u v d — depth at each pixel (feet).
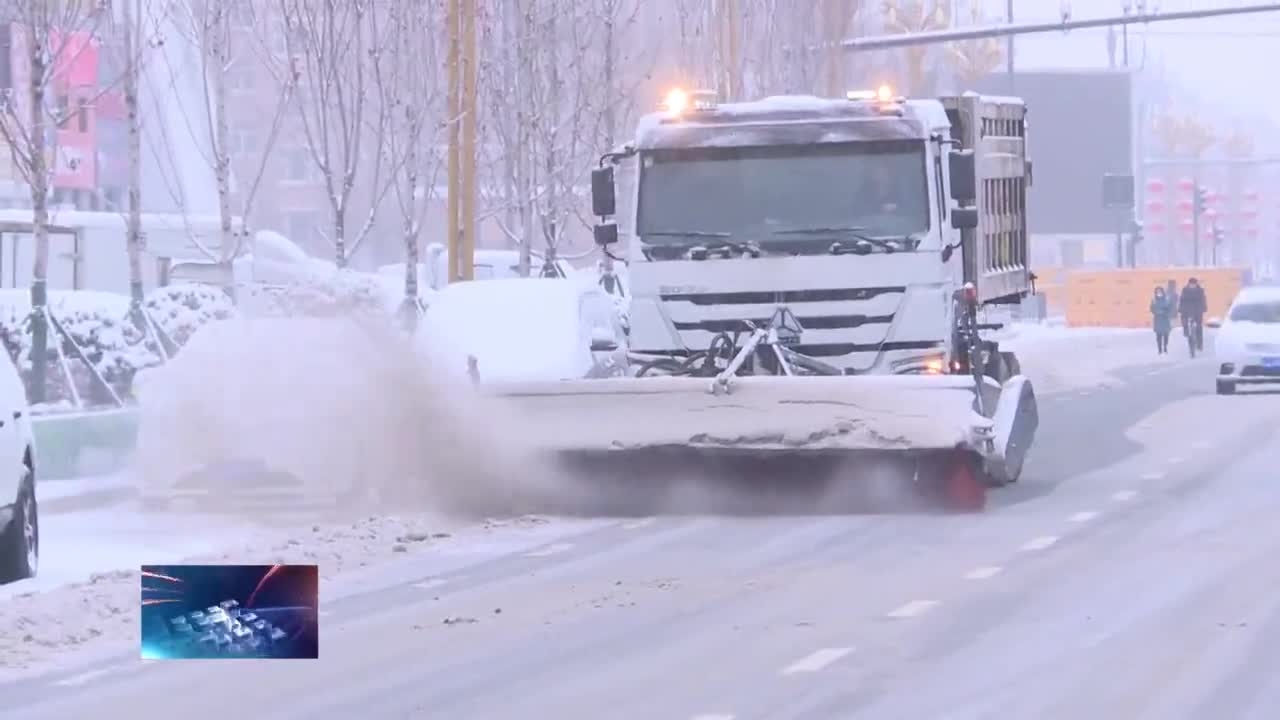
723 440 176.45
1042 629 118.93
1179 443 252.01
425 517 182.50
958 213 192.65
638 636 120.16
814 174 189.98
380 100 343.26
